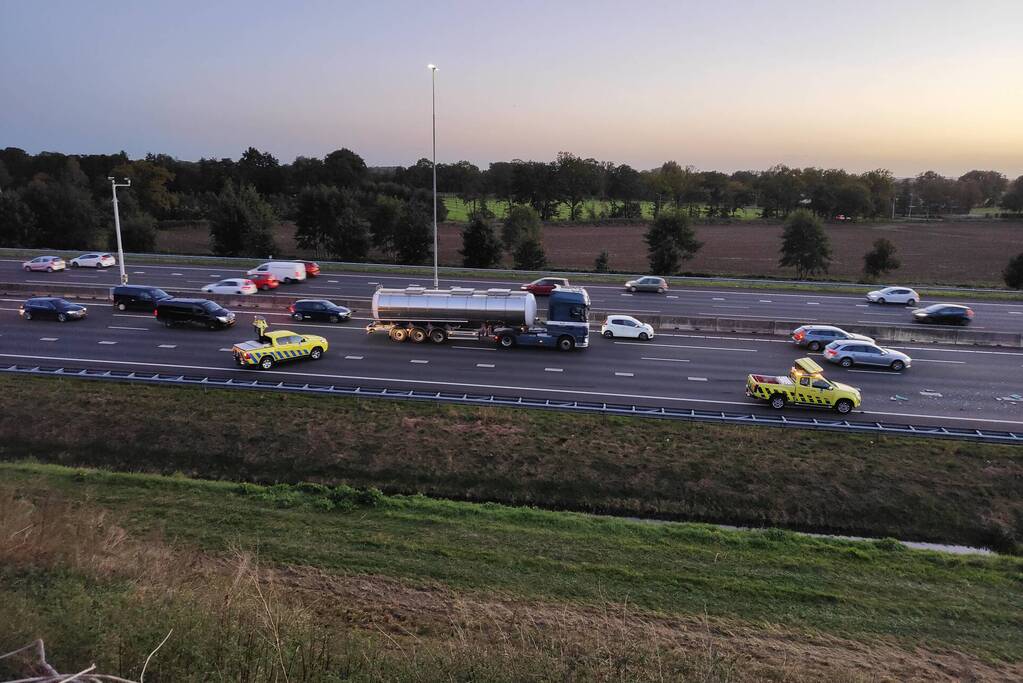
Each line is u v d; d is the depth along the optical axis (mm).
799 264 66812
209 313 37844
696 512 20734
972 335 37469
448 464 22562
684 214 66312
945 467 22312
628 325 37812
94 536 13906
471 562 15969
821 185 140375
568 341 35094
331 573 14961
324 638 9562
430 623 12758
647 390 28922
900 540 19797
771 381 27406
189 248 82688
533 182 134875
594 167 151875
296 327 39094
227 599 10070
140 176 109312
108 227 87312
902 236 114500
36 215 74438
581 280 57062
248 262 61781
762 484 21594
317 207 77000
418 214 70438
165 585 11398
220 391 27109
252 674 7898
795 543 18203
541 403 26172
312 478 22062
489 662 9594
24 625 8695
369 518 18609
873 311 46750
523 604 14039
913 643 13539
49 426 24359
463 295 35938
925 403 28000
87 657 7910
